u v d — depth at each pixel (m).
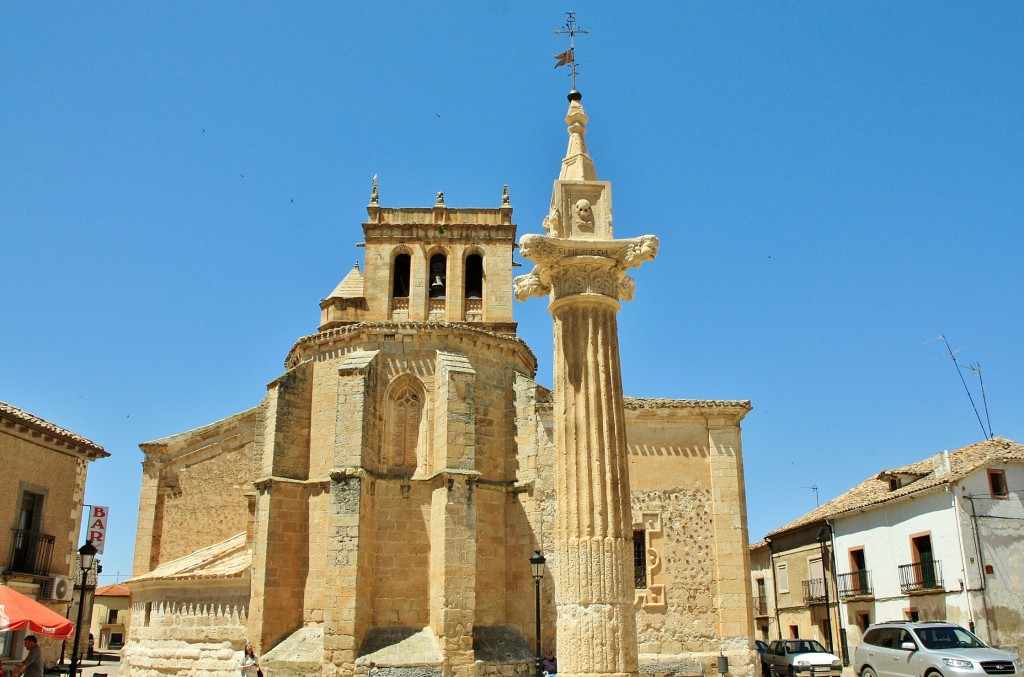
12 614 19.22
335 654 27.30
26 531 30.08
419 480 30.48
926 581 40.16
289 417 31.42
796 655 33.06
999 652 21.36
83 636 51.81
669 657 28.77
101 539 31.91
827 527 48.88
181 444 39.97
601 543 11.58
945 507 39.12
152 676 31.94
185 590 32.25
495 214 43.62
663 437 31.34
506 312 42.03
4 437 29.33
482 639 28.91
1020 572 38.03
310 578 29.58
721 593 29.62
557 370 12.52
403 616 29.08
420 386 31.92
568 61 14.33
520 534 30.81
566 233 12.93
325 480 30.38
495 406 32.47
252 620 29.09
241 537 35.97
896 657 22.70
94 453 34.03
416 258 42.56
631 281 13.11
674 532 30.27
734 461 31.08
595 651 11.23
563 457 12.07
